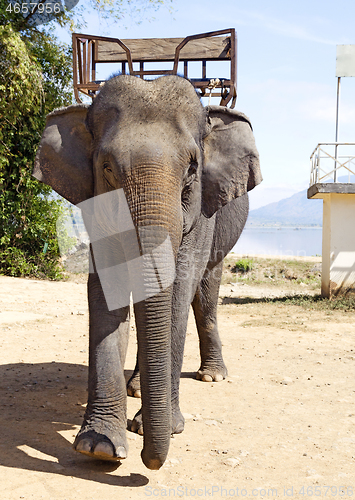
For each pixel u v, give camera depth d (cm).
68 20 1559
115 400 347
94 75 559
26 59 1421
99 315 362
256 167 411
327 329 959
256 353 745
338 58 1385
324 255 1429
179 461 359
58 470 330
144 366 294
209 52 539
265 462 365
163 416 293
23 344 757
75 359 679
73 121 374
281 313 1153
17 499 288
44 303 1148
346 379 606
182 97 340
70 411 460
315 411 486
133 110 323
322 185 1319
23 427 410
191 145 321
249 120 425
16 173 1588
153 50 551
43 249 1616
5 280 1445
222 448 389
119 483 318
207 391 548
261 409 489
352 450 393
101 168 322
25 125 1546
